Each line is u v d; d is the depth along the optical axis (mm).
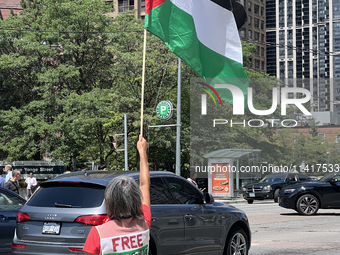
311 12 190625
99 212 6047
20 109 36344
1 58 35750
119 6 84812
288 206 18344
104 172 7055
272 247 10562
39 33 36875
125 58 35562
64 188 6418
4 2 62781
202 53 11711
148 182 3504
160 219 6617
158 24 11242
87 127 33906
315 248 10414
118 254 2955
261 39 115188
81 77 39406
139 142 3658
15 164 31781
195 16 11523
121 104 35375
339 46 187125
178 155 28578
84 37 37875
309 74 189375
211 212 7535
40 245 6176
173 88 37062
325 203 18172
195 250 7156
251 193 29734
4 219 8562
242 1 108688
